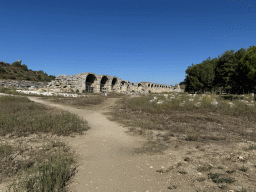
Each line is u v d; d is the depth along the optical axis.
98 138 6.77
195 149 5.68
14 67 56.78
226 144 6.16
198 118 10.34
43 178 3.34
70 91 30.55
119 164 4.55
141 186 3.54
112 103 19.48
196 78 39.28
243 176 3.88
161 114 11.90
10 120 7.45
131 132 7.75
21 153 4.74
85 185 3.54
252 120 10.05
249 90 31.98
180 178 3.84
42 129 7.11
